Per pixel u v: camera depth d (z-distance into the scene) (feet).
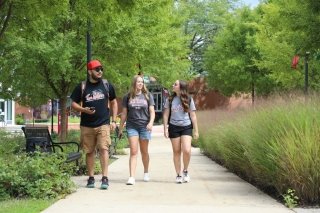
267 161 31.65
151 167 50.75
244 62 155.02
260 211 26.86
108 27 58.13
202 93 222.07
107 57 67.56
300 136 29.91
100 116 35.29
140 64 78.28
